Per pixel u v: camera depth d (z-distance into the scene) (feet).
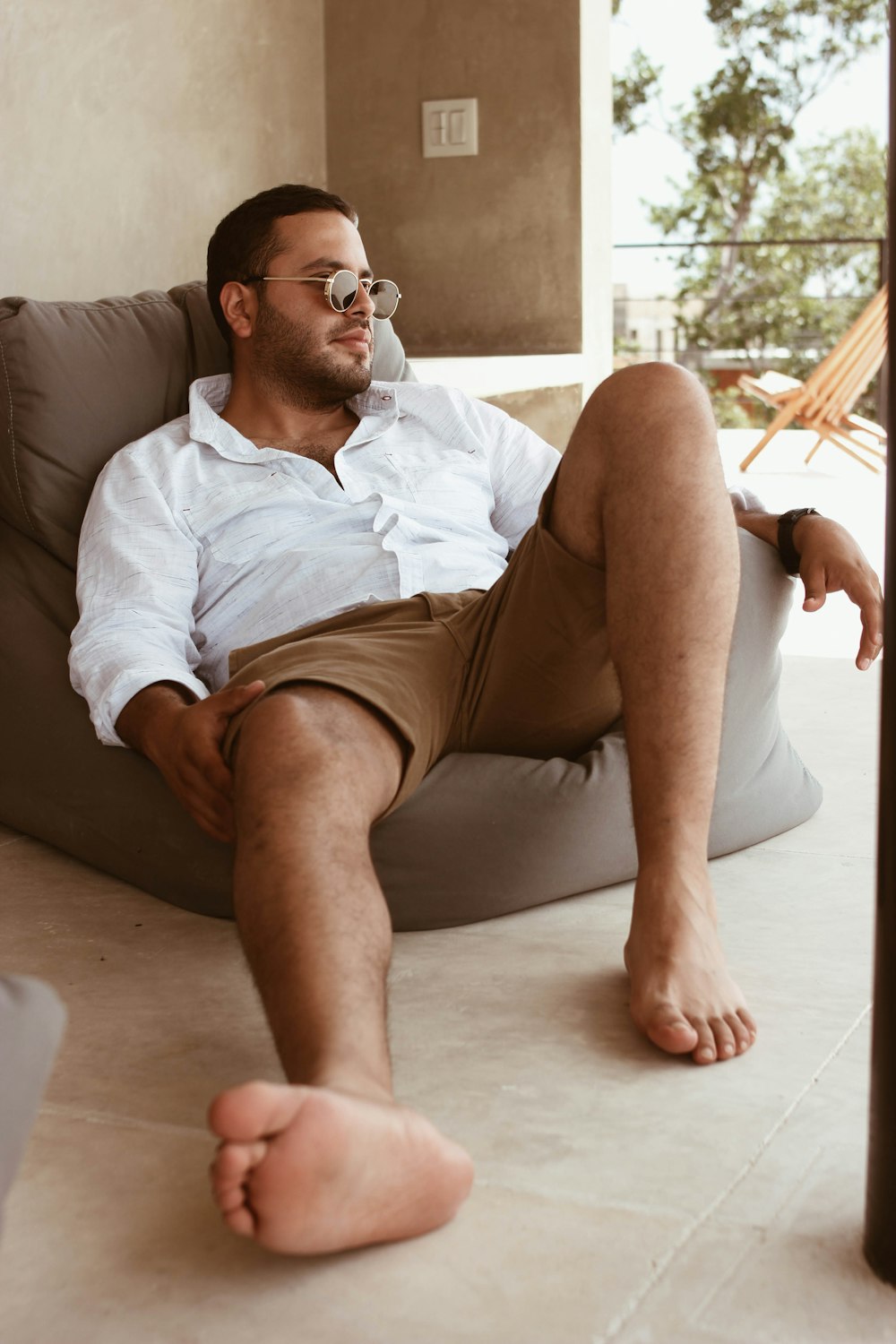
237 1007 4.70
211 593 6.18
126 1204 3.55
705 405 4.83
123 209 9.25
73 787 6.03
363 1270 3.25
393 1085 4.08
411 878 5.24
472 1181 3.39
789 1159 3.67
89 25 8.81
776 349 45.68
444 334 11.86
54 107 8.57
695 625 4.56
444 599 5.72
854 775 7.32
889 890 3.09
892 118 3.03
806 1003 4.61
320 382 6.62
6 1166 2.46
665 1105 3.96
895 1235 3.13
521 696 5.45
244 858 3.91
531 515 6.94
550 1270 3.23
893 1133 3.11
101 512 6.16
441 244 11.73
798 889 5.67
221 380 6.88
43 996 2.64
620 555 4.69
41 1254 3.34
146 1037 4.48
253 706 4.44
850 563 5.77
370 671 4.86
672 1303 3.11
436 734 5.21
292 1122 2.93
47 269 8.59
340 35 11.63
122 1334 3.05
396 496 6.47
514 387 10.55
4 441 6.60
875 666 10.03
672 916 4.33
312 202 6.68
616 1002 4.63
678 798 4.48
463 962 4.98
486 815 5.28
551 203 11.38
